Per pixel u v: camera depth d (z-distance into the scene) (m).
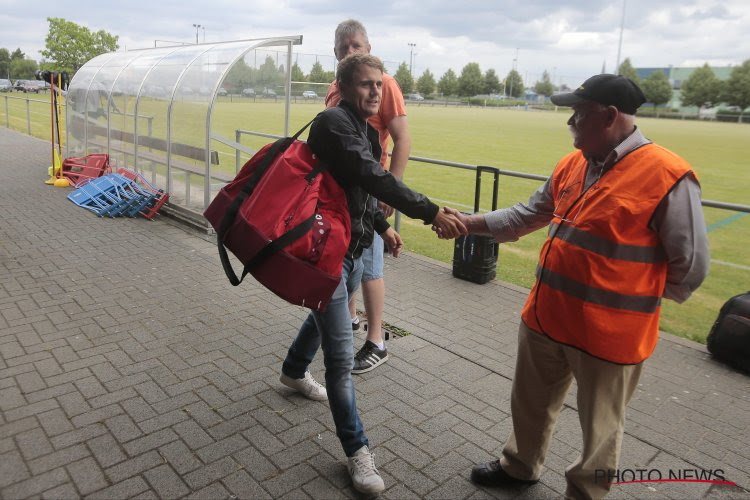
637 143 2.18
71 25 59.41
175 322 4.45
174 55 8.45
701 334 5.12
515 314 5.01
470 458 2.98
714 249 8.41
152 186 8.40
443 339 4.43
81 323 4.35
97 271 5.52
